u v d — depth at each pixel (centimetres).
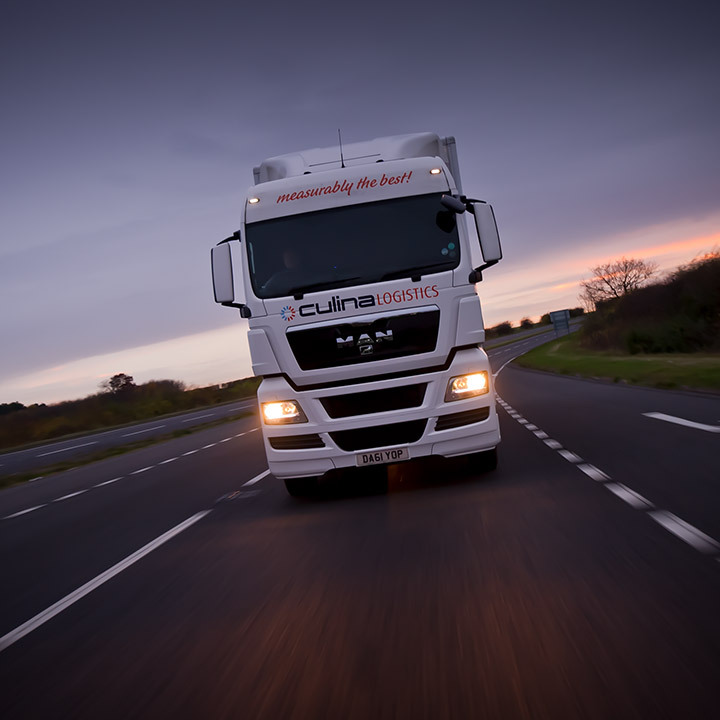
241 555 650
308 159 964
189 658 406
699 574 446
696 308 3806
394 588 487
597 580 455
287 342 832
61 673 411
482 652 362
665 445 997
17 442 5244
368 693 331
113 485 1472
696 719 280
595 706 297
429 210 848
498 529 620
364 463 831
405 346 819
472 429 830
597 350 5572
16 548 868
